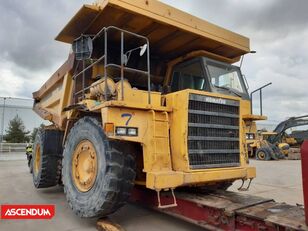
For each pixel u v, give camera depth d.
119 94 3.86
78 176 4.30
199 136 3.81
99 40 4.90
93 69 4.91
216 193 4.24
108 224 3.98
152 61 5.48
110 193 3.68
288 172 11.12
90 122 4.16
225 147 4.11
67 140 4.73
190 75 5.03
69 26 4.50
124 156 3.84
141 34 4.70
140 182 4.11
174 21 4.32
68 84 5.53
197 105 3.85
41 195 6.49
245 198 3.85
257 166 13.76
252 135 4.72
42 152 6.43
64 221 4.49
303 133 23.27
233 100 4.28
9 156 20.39
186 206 3.87
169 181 3.43
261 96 4.94
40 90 8.04
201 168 3.75
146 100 3.83
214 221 3.44
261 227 2.92
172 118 3.86
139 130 3.68
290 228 2.60
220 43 4.92
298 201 5.81
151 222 4.38
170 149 3.83
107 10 3.98
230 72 5.13
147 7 4.09
